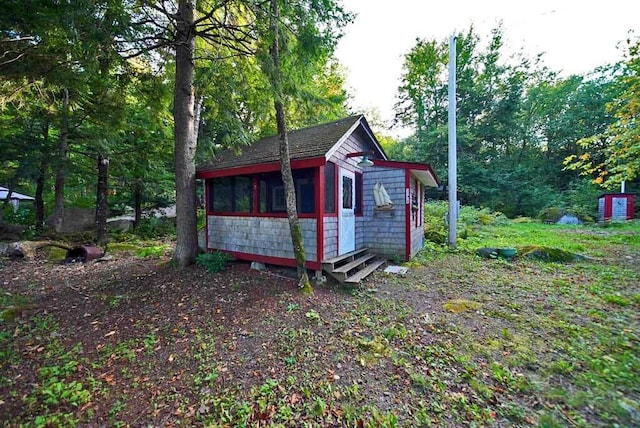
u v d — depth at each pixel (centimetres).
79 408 239
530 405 232
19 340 349
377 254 782
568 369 273
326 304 455
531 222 1784
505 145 2369
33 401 245
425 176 830
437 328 367
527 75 2219
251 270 650
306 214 597
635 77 712
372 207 790
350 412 229
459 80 2180
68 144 1068
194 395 254
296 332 362
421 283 561
